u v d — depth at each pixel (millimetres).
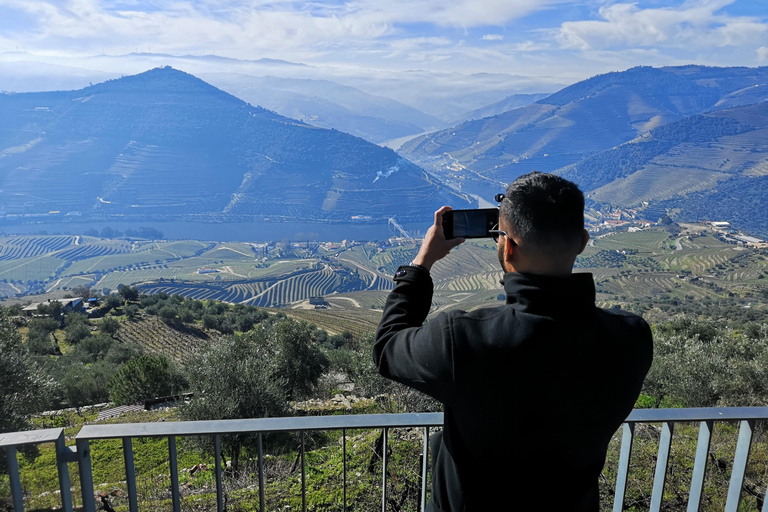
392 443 6043
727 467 5703
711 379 10883
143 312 64438
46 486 5234
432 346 1444
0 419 9055
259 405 10375
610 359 1411
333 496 5070
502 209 1530
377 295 192625
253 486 5625
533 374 1351
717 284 139750
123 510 5477
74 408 17359
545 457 1408
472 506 1471
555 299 1418
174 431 2096
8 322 11352
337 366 19922
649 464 5652
